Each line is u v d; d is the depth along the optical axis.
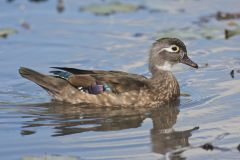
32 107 17.23
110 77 17.72
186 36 21.95
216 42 21.62
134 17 23.84
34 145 14.66
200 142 14.81
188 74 19.52
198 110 16.97
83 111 17.06
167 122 16.19
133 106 17.52
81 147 14.56
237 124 15.82
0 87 18.53
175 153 14.25
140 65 20.05
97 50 21.11
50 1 25.31
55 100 17.81
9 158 13.95
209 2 25.36
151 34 22.20
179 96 18.08
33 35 22.11
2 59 20.41
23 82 18.88
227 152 14.26
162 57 18.19
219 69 19.67
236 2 25.28
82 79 17.66
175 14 24.09
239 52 20.84
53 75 18.16
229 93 17.91
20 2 25.16
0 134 15.35
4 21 23.27
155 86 17.89
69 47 21.34
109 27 22.91
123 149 14.46
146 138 15.10
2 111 16.86
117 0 25.81
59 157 13.87
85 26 22.97
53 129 15.69
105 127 15.86
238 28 22.31
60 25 23.00
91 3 25.23
